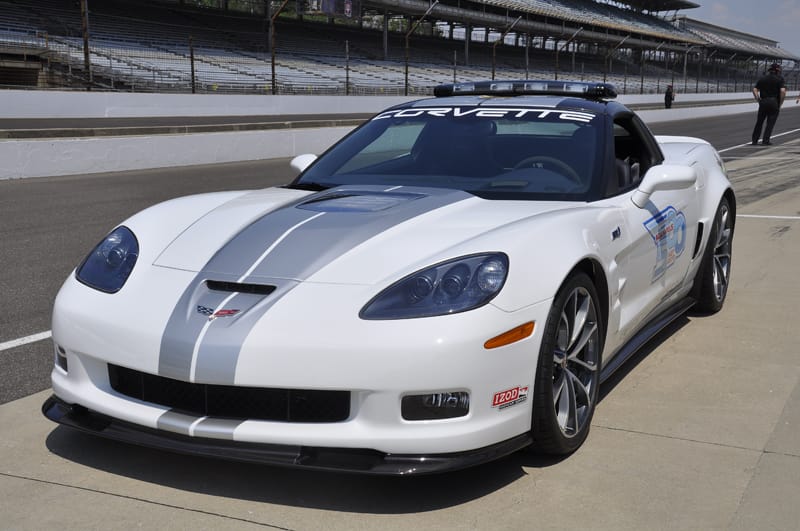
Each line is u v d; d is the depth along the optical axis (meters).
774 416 2.82
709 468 2.41
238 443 2.17
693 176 3.05
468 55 57.59
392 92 40.22
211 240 2.53
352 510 2.17
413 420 2.12
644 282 3.17
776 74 17.39
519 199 2.85
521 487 2.30
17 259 5.64
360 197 2.81
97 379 2.39
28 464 2.44
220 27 42.06
